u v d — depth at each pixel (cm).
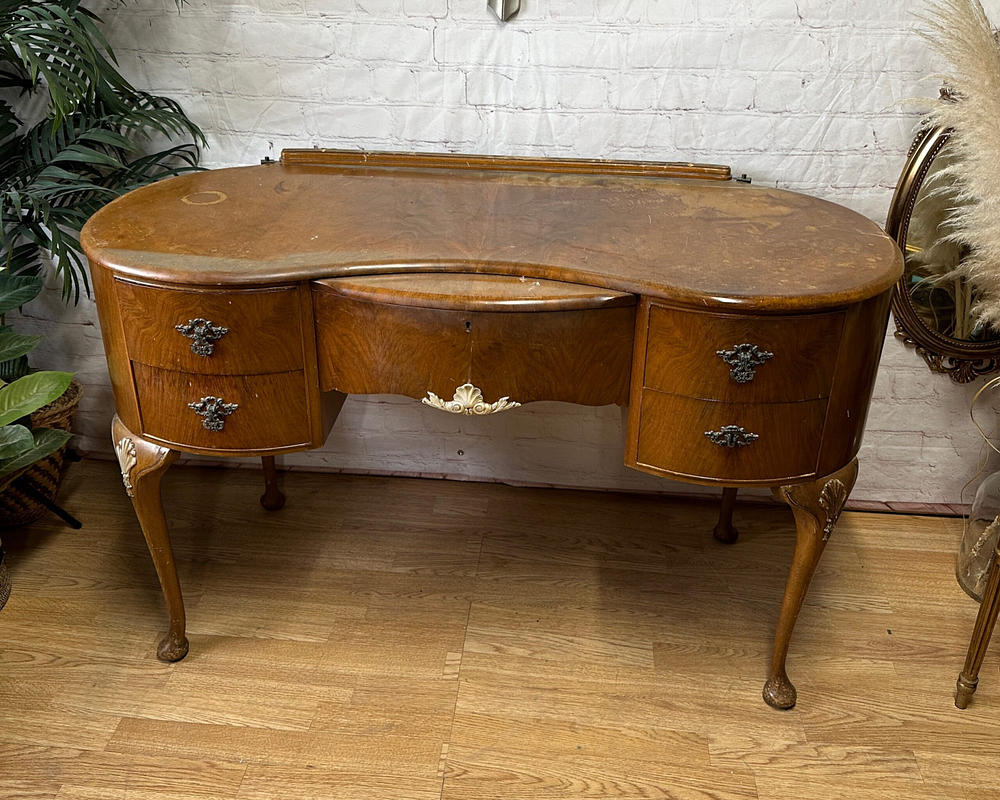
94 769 154
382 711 167
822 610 196
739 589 202
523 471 236
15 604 191
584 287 137
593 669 179
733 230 158
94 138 186
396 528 220
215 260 139
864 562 211
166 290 138
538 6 186
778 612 195
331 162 194
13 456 173
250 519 222
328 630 187
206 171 188
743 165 198
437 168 193
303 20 192
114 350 149
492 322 138
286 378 146
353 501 230
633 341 141
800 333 134
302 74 197
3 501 205
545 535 218
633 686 175
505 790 152
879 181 197
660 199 175
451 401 146
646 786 154
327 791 151
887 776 157
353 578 203
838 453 148
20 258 205
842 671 179
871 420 222
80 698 168
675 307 134
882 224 201
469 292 134
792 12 183
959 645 187
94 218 156
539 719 167
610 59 190
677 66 189
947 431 221
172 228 153
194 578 201
